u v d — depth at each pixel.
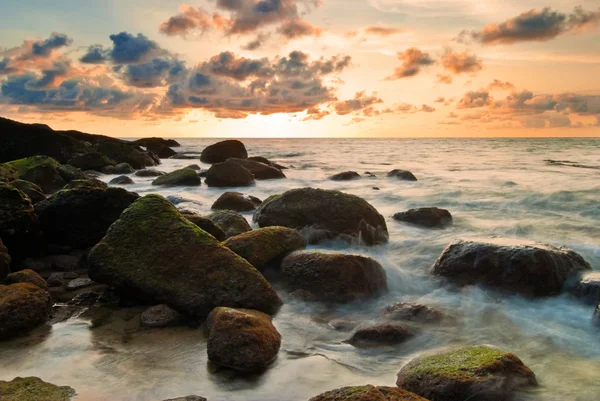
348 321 7.02
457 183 22.12
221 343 5.67
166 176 21.14
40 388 4.91
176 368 5.57
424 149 69.25
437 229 12.82
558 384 5.21
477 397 4.68
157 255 7.61
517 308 7.58
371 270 8.23
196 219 9.82
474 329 6.80
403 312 7.09
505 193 18.47
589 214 14.58
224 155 33.94
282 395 5.08
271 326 6.27
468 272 8.52
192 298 7.06
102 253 7.68
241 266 7.51
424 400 4.30
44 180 17.92
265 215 11.55
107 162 27.45
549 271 7.96
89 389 5.10
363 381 5.42
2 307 6.32
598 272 8.29
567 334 6.64
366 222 11.14
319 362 5.84
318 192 11.62
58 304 7.48
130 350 6.00
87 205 10.43
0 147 27.58
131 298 7.55
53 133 28.66
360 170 31.30
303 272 8.18
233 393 5.10
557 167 31.59
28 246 9.50
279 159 44.44
